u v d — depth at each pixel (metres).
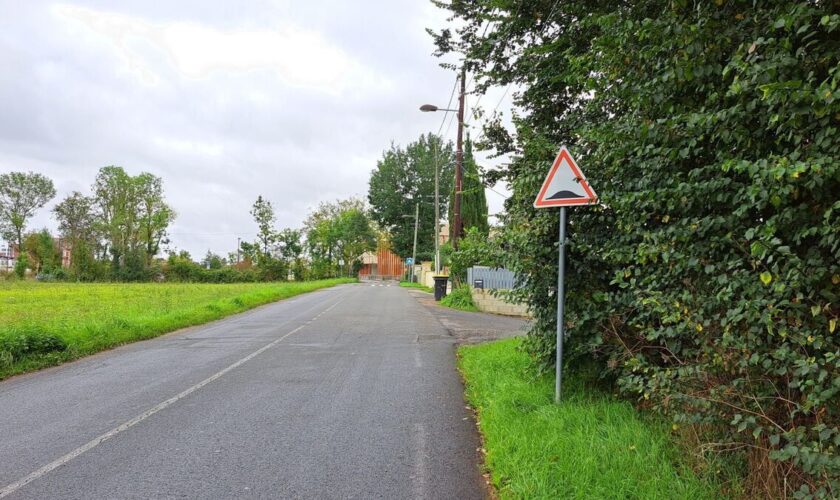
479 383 6.95
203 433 5.32
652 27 3.19
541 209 5.94
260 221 60.81
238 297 23.28
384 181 68.31
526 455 4.12
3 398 6.93
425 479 4.14
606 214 5.43
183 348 11.07
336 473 4.27
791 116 2.40
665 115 3.52
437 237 32.84
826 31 2.42
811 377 2.52
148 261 64.88
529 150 6.24
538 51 7.90
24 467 4.46
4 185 75.25
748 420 2.91
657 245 3.39
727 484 3.45
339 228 73.56
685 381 3.54
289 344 11.47
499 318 17.44
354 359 9.52
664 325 4.17
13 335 9.38
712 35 3.02
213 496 3.86
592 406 5.14
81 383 7.77
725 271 3.13
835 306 2.53
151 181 74.44
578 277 5.74
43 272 57.62
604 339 5.43
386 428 5.44
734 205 3.01
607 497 3.40
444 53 11.44
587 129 4.91
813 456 2.51
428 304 24.25
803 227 2.54
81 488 4.02
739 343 2.94
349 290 41.09
